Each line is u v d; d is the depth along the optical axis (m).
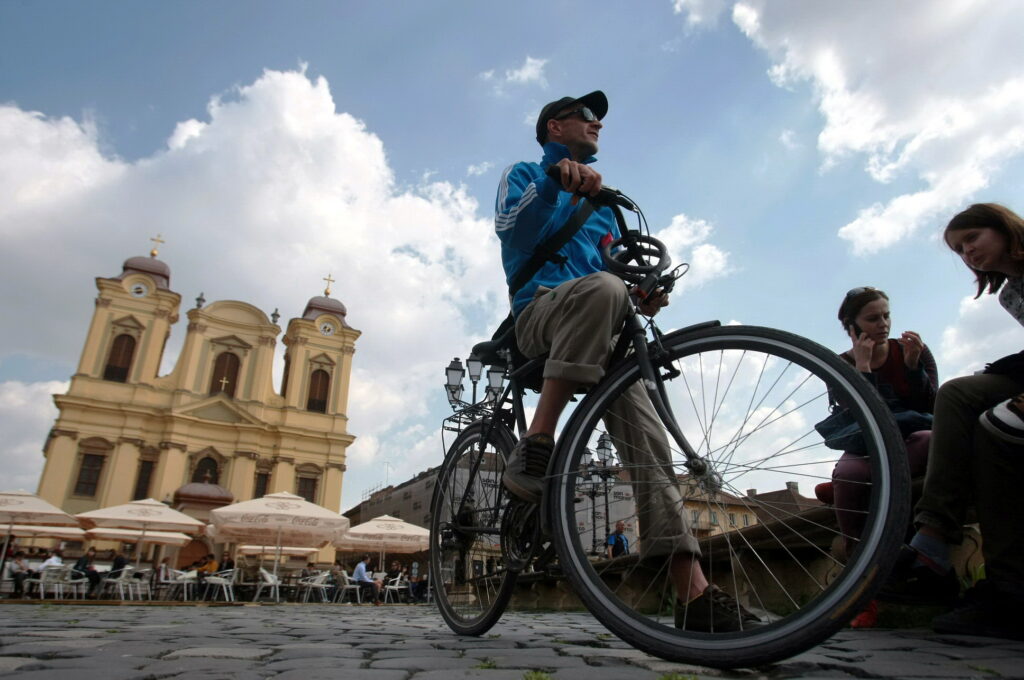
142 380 34.12
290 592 18.12
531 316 1.97
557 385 1.80
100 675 1.31
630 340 1.84
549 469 1.77
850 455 1.72
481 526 2.44
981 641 1.86
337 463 36.97
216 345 36.59
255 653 1.81
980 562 2.52
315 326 39.66
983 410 1.92
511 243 1.95
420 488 43.34
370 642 2.30
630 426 1.76
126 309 35.12
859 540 1.29
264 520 17.22
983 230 2.02
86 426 32.34
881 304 2.64
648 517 1.67
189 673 1.39
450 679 1.31
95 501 31.47
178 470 33.22
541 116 2.23
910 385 2.60
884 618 2.54
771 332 1.57
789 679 1.34
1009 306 2.06
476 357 2.44
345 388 39.16
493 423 2.45
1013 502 1.86
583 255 2.13
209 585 16.75
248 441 35.38
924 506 1.99
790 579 3.12
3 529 21.28
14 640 2.15
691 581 1.59
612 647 2.07
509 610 7.11
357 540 20.83
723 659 1.34
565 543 1.68
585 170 1.77
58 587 14.52
